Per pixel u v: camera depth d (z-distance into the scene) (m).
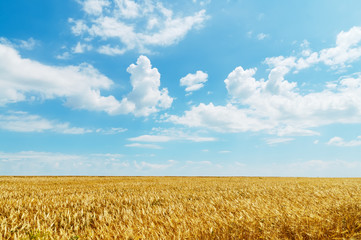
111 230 5.64
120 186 19.52
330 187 14.82
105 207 9.32
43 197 12.30
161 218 6.61
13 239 5.29
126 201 10.73
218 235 5.15
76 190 16.33
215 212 7.26
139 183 23.16
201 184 20.92
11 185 21.25
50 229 5.75
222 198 10.95
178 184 21.27
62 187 18.95
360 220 5.66
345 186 15.20
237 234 5.12
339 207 7.09
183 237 5.00
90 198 11.40
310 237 4.87
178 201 10.37
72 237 5.27
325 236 4.90
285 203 8.25
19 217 7.56
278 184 19.02
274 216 6.13
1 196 12.55
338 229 4.97
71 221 7.17
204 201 9.87
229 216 6.44
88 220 6.94
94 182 25.22
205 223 5.96
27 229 5.95
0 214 8.05
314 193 11.34
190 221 6.11
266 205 7.62
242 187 16.98
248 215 6.33
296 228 5.21
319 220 5.64
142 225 6.10
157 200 10.77
